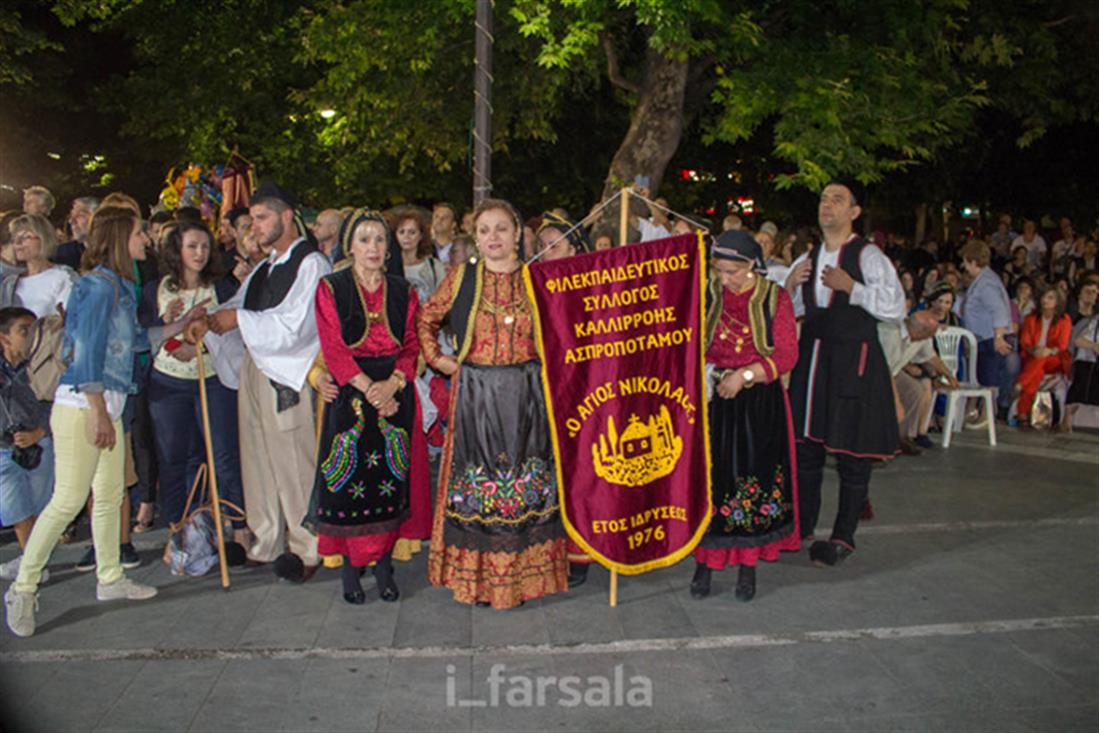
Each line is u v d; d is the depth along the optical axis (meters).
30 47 18.16
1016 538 6.49
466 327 5.07
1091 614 5.25
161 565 5.91
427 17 11.84
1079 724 4.09
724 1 10.67
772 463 5.28
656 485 5.13
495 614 5.19
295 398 5.41
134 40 21.91
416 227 7.30
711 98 12.61
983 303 10.17
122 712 4.15
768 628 5.04
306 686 4.38
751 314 5.21
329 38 12.52
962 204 22.00
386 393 5.07
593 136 17.94
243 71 17.19
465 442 5.09
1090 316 10.10
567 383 4.99
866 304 5.68
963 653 4.76
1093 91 14.40
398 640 4.86
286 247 5.37
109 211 5.08
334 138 13.93
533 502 5.11
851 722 4.10
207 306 5.78
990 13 12.64
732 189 19.77
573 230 5.50
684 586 5.62
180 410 5.82
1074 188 20.89
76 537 6.40
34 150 22.08
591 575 5.80
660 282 5.04
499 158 18.12
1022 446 9.27
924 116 11.23
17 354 5.61
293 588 5.54
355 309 5.07
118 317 5.02
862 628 5.04
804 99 10.41
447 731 4.01
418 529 5.54
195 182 8.85
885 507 7.16
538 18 10.26
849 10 11.62
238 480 5.91
